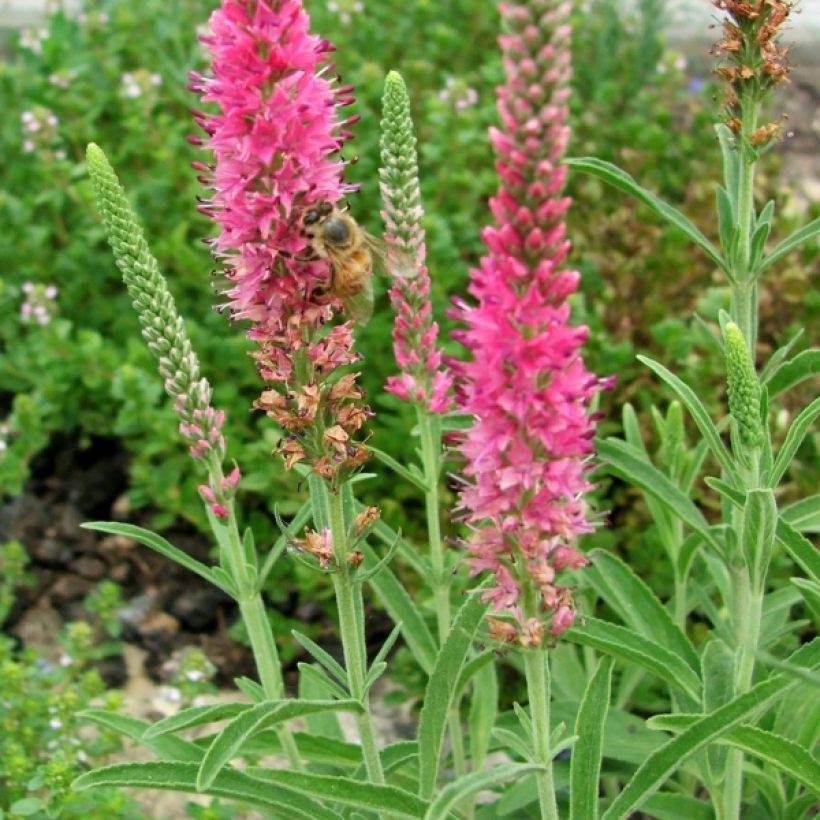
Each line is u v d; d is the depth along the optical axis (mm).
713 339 335
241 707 282
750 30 302
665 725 279
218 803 342
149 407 438
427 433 323
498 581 249
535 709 256
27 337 489
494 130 221
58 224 532
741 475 288
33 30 619
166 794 381
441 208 519
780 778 319
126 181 541
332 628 433
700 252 517
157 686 419
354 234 277
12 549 423
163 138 537
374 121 530
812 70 697
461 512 388
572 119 574
